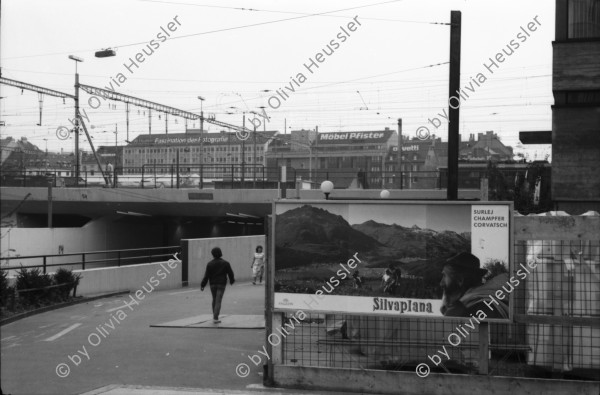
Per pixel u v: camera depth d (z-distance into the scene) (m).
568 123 17.30
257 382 10.06
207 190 42.88
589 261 8.90
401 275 9.27
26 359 11.70
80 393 9.34
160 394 9.27
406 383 9.17
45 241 37.84
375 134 119.75
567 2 17.45
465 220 9.10
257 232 56.06
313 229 9.59
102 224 45.03
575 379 8.91
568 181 17.27
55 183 48.19
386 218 9.37
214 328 15.22
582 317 8.69
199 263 29.38
